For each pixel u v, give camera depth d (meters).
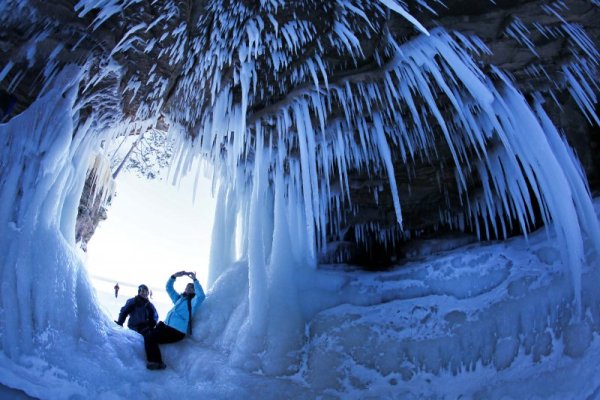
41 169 4.83
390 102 4.98
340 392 5.12
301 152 5.28
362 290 6.14
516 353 4.79
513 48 4.68
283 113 5.48
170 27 4.74
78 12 4.62
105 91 5.58
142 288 6.29
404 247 7.17
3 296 4.33
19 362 4.23
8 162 4.70
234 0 4.38
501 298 5.18
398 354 5.28
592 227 4.81
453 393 4.89
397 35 4.62
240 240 6.96
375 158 6.15
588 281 4.63
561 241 4.83
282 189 6.08
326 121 5.66
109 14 4.61
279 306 5.75
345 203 6.96
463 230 6.89
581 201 4.93
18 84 5.25
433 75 4.89
